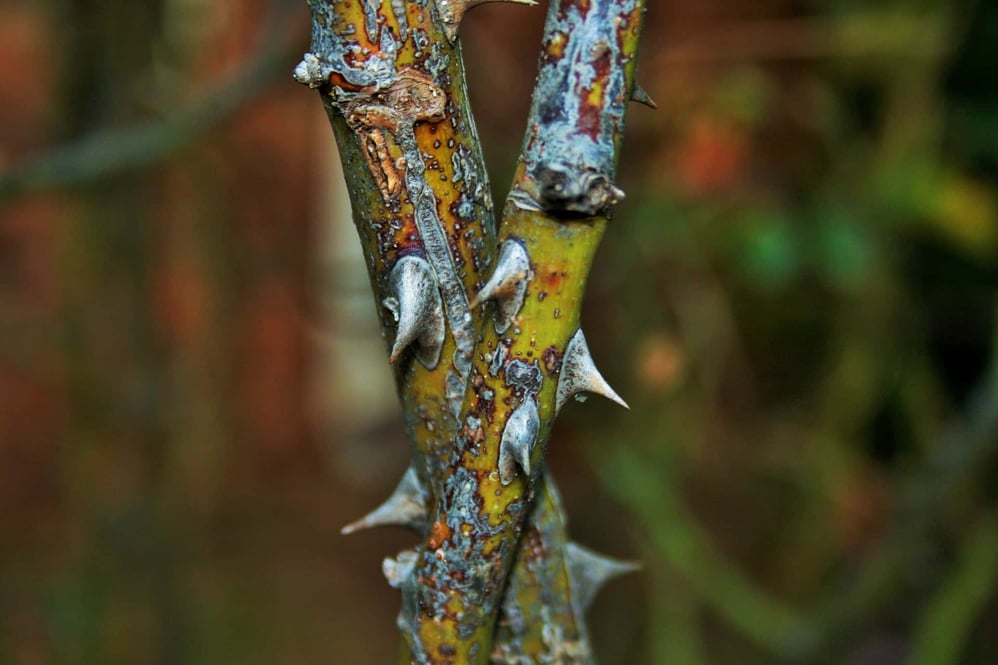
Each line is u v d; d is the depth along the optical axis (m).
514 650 0.32
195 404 1.08
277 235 1.40
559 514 0.32
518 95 0.96
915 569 0.82
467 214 0.30
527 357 0.29
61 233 0.84
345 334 1.35
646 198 0.91
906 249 0.96
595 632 1.06
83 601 0.93
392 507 0.32
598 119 0.28
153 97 0.80
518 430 0.29
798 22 0.94
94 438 0.87
